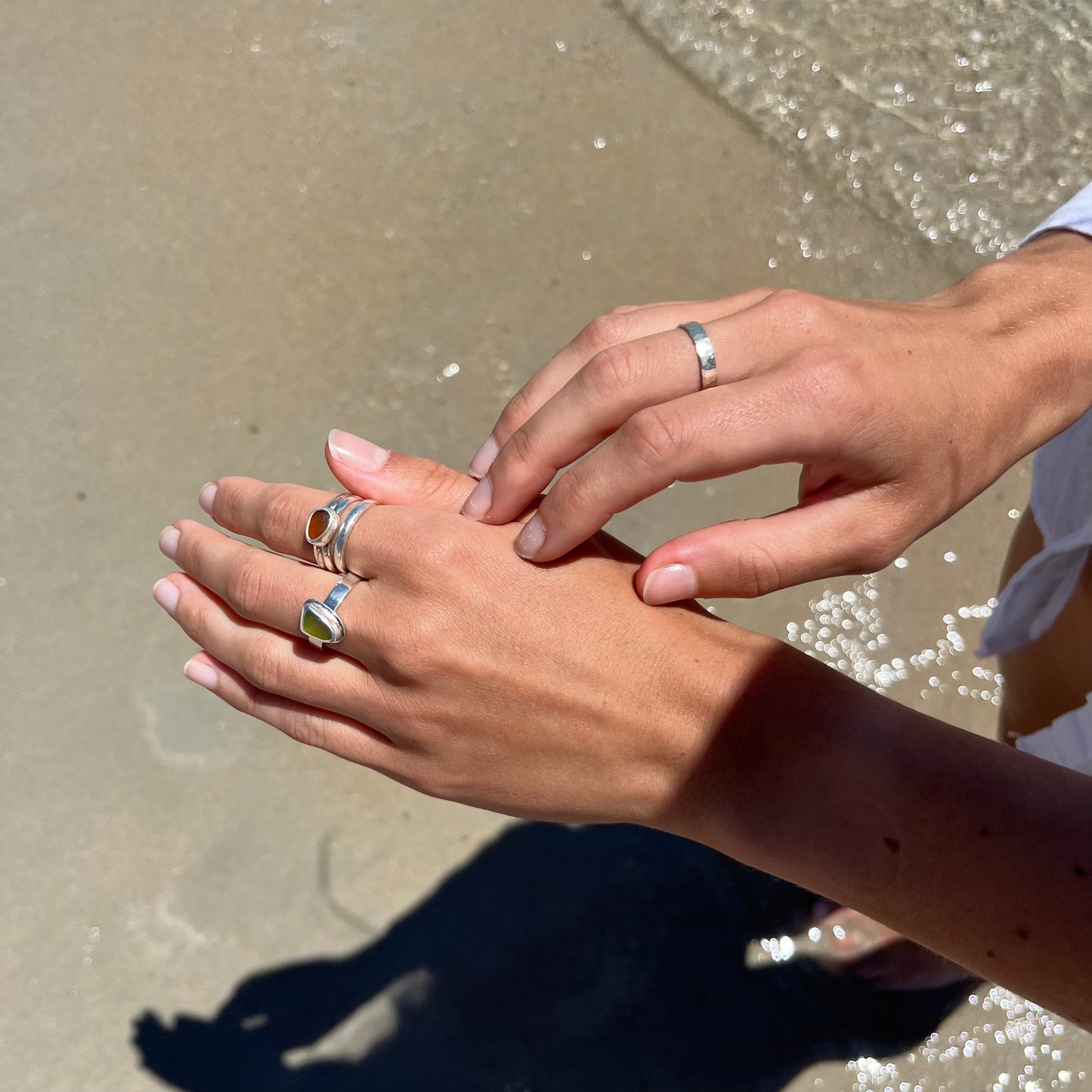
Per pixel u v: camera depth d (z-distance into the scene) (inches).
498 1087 19.3
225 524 15.2
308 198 26.3
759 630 23.1
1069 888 11.8
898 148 28.0
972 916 12.1
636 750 13.2
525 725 13.3
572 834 21.1
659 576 13.2
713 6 29.6
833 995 20.2
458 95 28.0
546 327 25.3
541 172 27.2
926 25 29.4
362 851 20.7
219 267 25.3
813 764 12.7
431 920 20.3
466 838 20.9
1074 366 14.4
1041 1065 20.1
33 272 24.8
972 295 14.9
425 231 26.2
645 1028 19.8
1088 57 29.0
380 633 13.2
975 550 23.8
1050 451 17.9
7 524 22.5
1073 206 16.2
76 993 19.4
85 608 21.9
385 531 13.6
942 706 22.8
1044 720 19.0
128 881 20.1
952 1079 20.0
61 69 27.2
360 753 14.2
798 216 27.2
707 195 27.3
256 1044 19.3
